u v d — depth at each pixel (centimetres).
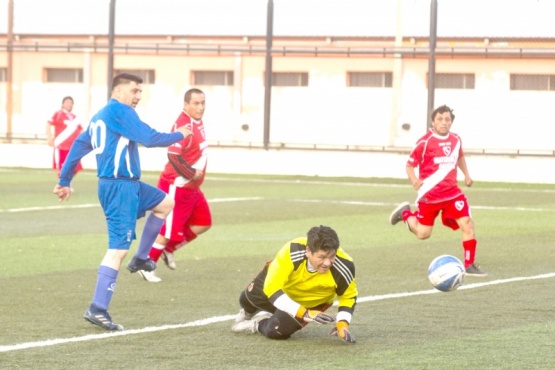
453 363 1549
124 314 1970
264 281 1717
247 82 7175
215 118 7238
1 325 1845
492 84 6475
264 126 6725
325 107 6956
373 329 1822
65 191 1958
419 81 6594
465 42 6744
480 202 4753
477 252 2972
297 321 1686
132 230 1869
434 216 2689
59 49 7450
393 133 6681
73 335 1759
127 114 1858
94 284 2331
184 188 2447
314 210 4278
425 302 2111
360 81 6875
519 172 6019
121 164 1861
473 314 1972
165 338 1738
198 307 2053
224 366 1530
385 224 3738
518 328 1830
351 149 6525
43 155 7075
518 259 2820
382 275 2506
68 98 5231
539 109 6406
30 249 2967
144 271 2383
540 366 1530
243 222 3778
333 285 1655
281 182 5938
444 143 2630
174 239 2467
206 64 7306
